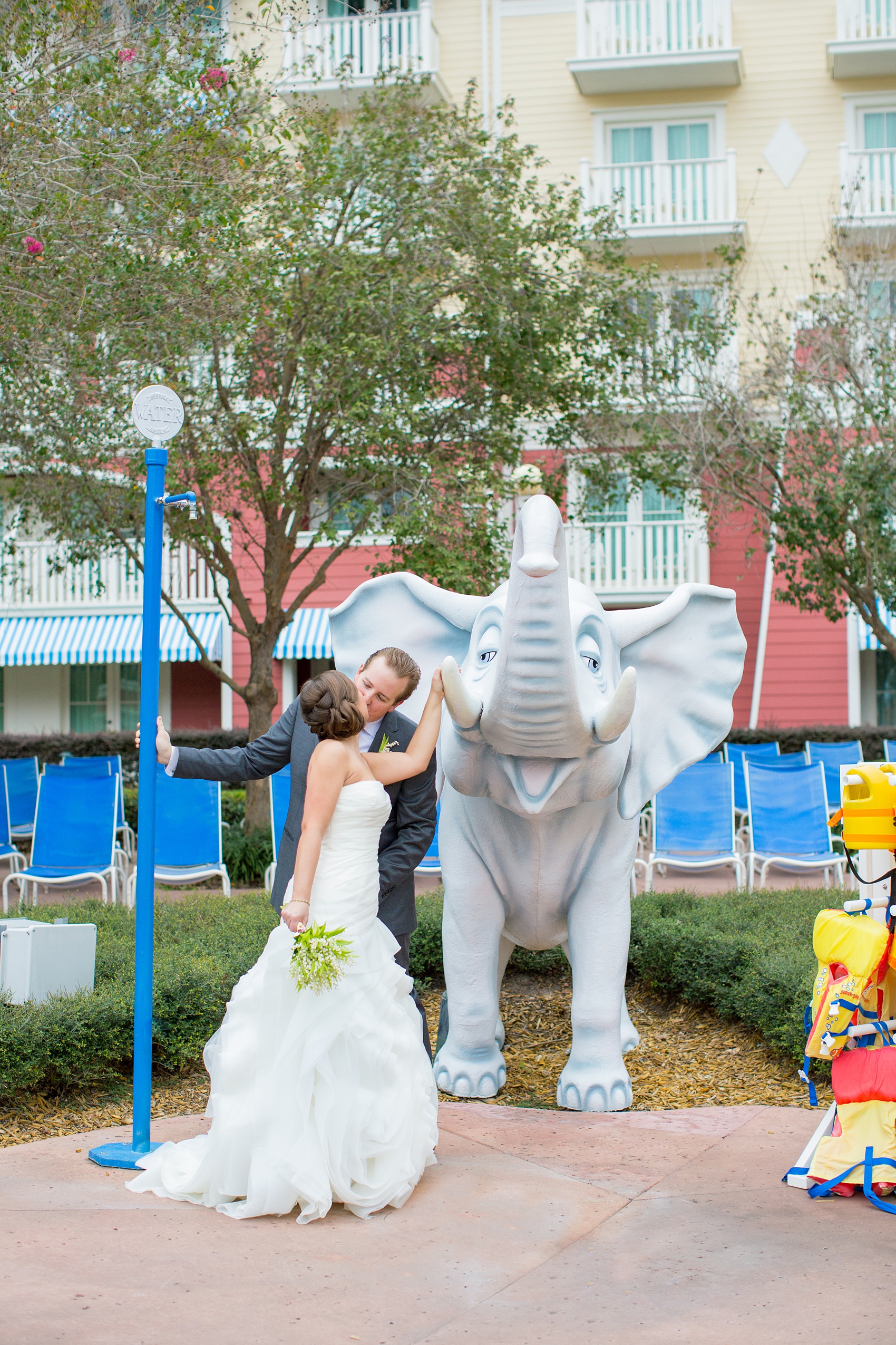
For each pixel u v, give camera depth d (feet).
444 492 40.96
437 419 45.32
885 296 52.80
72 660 72.23
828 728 66.49
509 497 41.60
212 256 34.86
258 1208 12.77
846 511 45.21
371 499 43.88
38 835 32.86
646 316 50.01
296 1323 10.43
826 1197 13.64
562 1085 17.58
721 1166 14.70
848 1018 13.61
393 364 41.37
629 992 25.23
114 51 31.81
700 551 70.28
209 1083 18.84
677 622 18.02
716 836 34.94
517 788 15.65
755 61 72.08
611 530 70.74
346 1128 12.98
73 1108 17.44
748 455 48.83
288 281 41.91
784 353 50.31
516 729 14.67
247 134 40.27
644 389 50.93
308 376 40.93
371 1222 12.81
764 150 71.51
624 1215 13.06
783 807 35.19
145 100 32.12
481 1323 10.50
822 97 71.41
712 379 51.75
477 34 73.61
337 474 47.83
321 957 12.92
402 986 14.15
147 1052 14.75
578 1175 14.37
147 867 14.74
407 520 38.99
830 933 13.94
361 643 18.85
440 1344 10.09
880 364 46.62
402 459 42.88
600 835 17.52
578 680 15.47
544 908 17.95
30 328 31.91
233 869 41.22
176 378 36.70
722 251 55.72
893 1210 13.10
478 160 45.44
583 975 17.58
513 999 24.59
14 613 74.33
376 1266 11.68
